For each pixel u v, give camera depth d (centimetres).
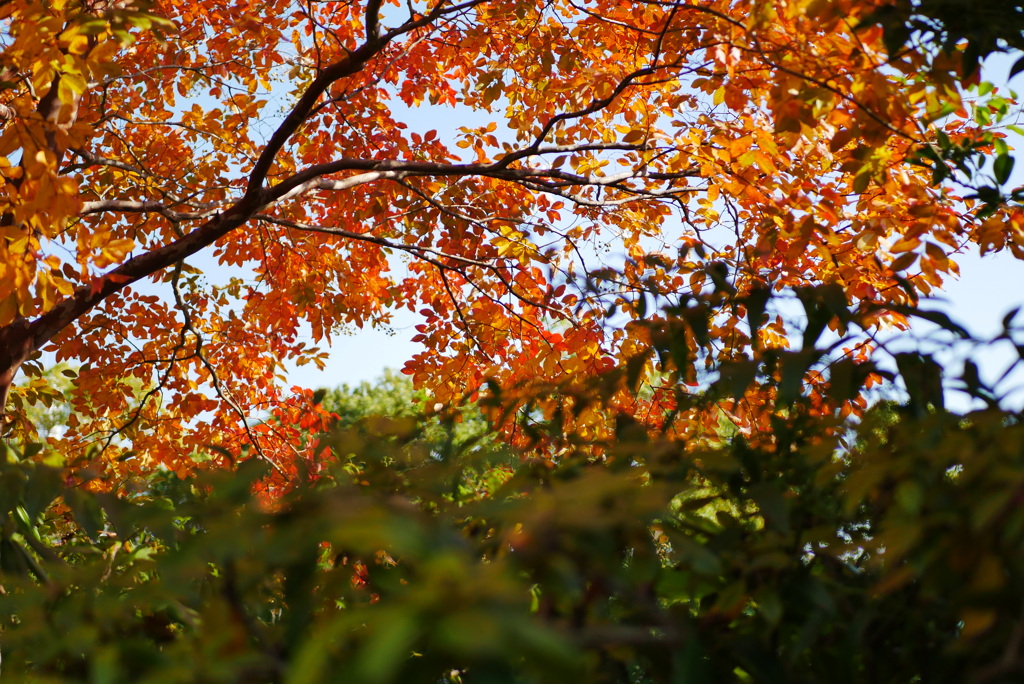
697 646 79
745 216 500
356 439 116
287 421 723
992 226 323
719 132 385
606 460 136
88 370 690
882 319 369
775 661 93
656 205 650
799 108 317
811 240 375
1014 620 79
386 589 84
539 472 126
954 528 84
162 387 704
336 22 695
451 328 649
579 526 78
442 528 74
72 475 124
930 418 100
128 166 661
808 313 138
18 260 315
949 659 92
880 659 99
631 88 575
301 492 103
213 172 797
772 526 109
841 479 118
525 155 525
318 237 822
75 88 309
